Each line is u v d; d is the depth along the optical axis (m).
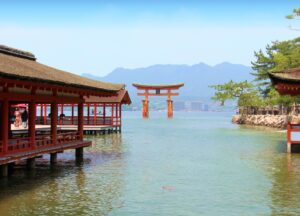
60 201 18.44
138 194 19.83
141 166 28.12
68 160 30.38
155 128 78.25
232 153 35.94
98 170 26.25
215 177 24.25
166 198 19.12
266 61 85.94
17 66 22.38
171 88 146.38
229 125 90.06
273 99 73.81
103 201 18.50
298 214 16.62
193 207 17.64
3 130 21.64
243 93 91.56
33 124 24.67
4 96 21.20
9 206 17.56
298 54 64.62
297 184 22.27
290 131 35.47
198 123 103.31
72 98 29.92
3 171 23.03
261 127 78.62
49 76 24.06
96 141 47.50
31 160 25.67
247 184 22.25
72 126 57.16
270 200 18.78
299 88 32.50
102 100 59.84
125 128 78.06
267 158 32.47
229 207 17.66
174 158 32.50
